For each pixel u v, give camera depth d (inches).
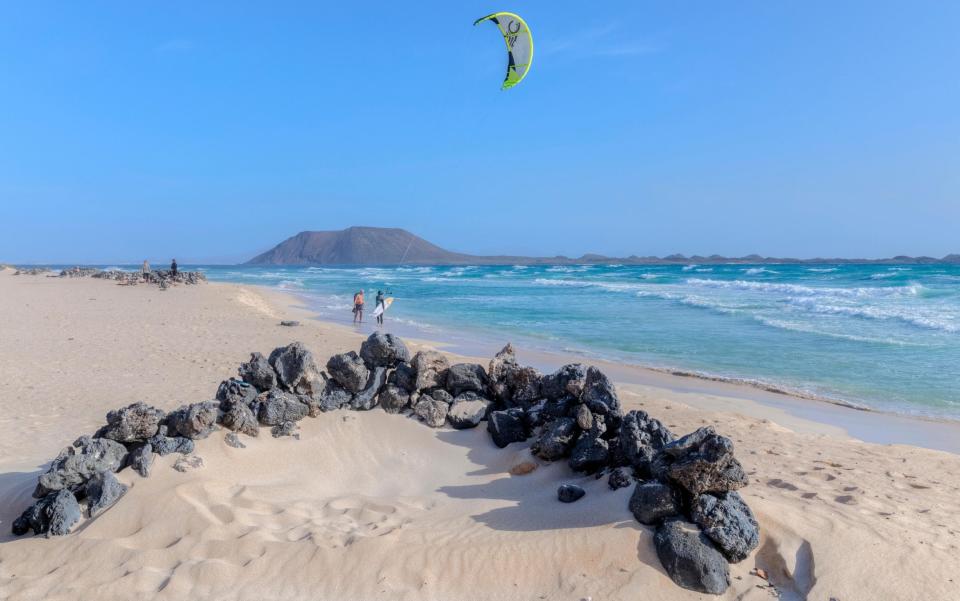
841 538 206.1
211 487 240.4
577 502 238.2
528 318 1082.1
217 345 666.2
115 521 221.5
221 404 279.1
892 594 183.8
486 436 306.5
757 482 274.8
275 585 195.3
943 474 295.4
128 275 1989.4
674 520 209.0
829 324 896.9
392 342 336.8
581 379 286.5
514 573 199.9
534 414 301.7
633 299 1439.5
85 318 895.1
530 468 275.1
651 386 546.9
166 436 258.7
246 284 2386.8
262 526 223.3
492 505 243.1
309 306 1396.4
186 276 1761.8
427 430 310.8
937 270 2699.3
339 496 256.8
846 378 568.1
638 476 248.1
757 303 1216.8
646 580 193.5
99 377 496.7
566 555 204.2
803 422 430.9
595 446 266.8
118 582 192.7
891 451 337.7
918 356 653.9
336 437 296.0
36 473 284.2
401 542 212.5
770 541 207.5
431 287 2158.0
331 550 206.4
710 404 479.2
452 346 766.5
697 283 2018.9
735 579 197.0
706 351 715.4
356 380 319.3
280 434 287.4
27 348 626.5
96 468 238.4
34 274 2300.7
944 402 483.8
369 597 191.0
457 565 202.8
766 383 551.2
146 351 619.5
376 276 3474.4
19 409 399.9
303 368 300.7
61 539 216.7
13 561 208.2
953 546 208.5
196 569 197.5
